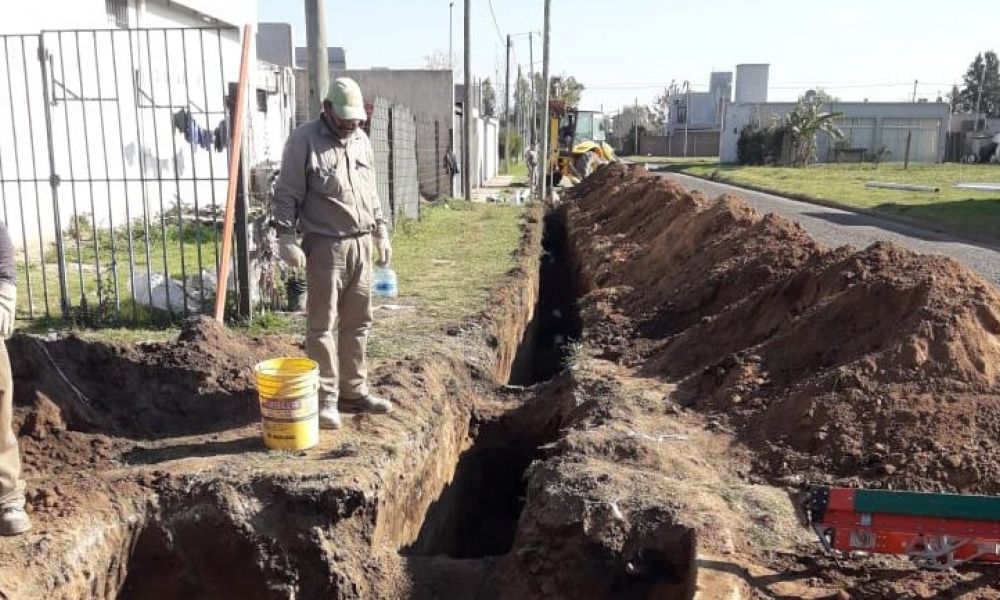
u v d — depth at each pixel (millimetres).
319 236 5395
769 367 6234
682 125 89062
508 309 9914
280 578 4797
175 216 14500
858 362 5527
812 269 7008
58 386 5504
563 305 14109
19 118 12875
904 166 45875
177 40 18375
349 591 4809
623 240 13062
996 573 3967
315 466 5141
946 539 3771
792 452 5254
